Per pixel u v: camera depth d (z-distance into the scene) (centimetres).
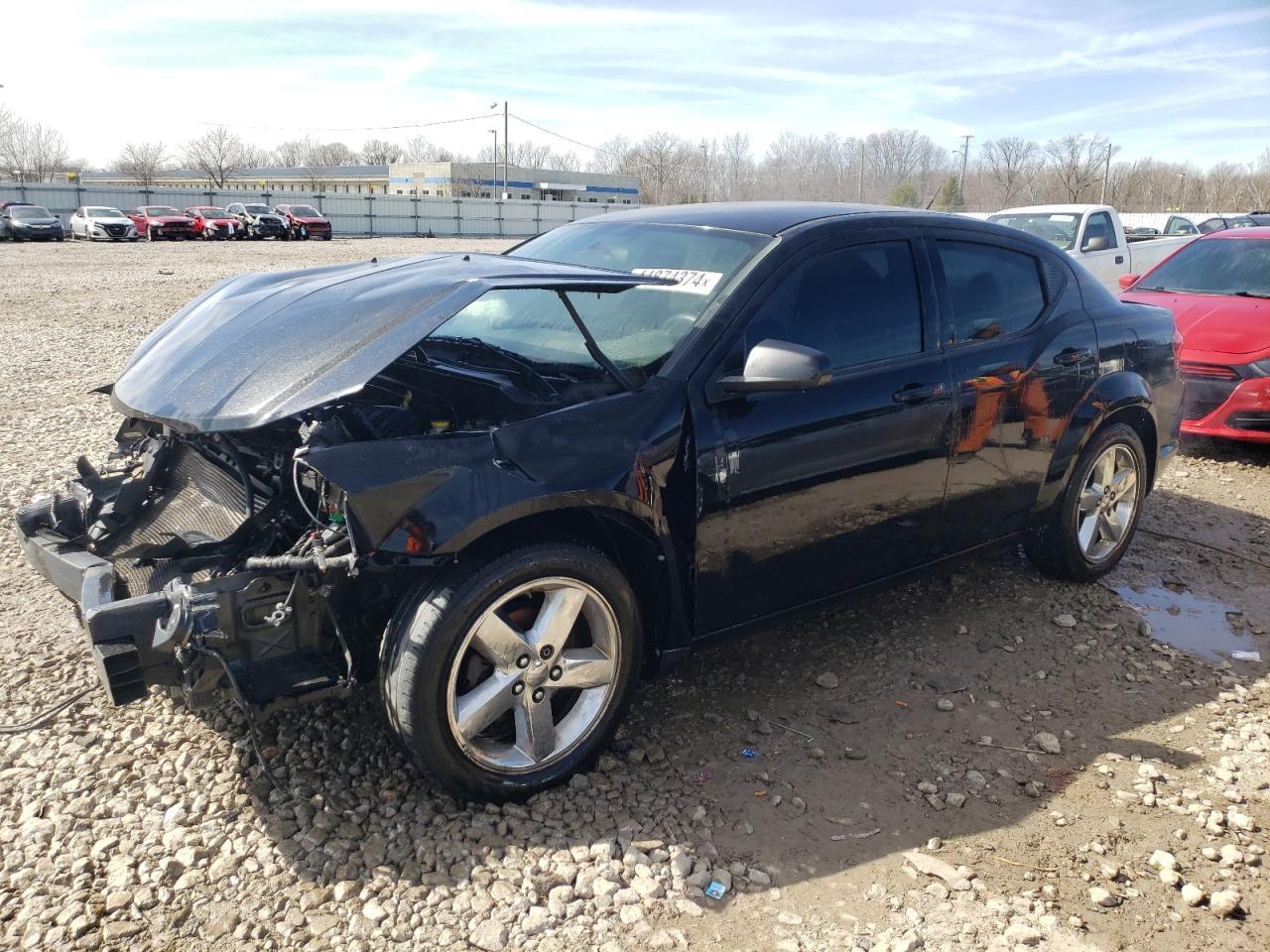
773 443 321
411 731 268
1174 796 311
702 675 379
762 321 328
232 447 309
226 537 292
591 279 314
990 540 416
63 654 375
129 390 317
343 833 277
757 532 325
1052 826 296
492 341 357
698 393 309
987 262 405
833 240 354
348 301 313
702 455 307
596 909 253
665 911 254
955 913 258
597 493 283
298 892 254
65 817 280
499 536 280
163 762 307
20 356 1043
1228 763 328
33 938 236
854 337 350
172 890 255
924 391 361
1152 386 466
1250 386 662
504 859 269
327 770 304
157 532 325
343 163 11831
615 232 403
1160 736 347
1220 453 730
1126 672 392
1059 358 415
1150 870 278
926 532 381
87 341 1158
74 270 2262
